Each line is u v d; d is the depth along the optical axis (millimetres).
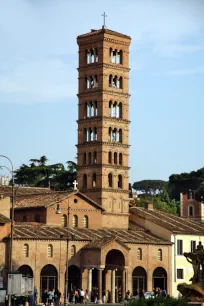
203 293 135125
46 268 197750
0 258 189500
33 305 163625
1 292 156125
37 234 196250
